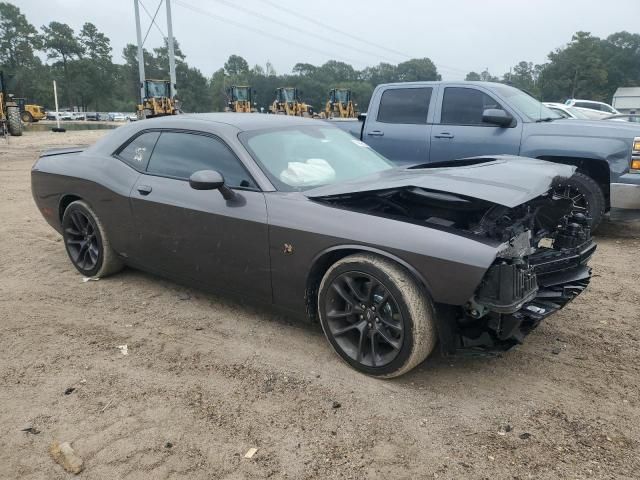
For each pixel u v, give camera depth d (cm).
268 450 265
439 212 347
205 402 305
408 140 732
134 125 471
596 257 586
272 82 11144
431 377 330
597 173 646
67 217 506
